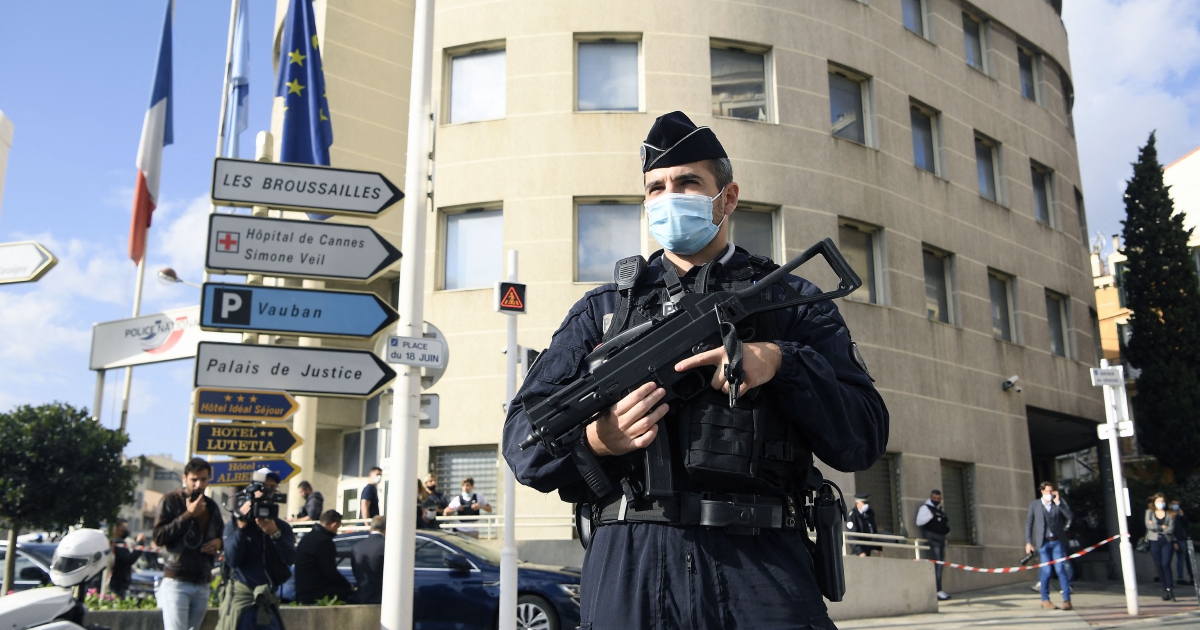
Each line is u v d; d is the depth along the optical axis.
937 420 18.55
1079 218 25.77
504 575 8.17
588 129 16.89
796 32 18.20
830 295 2.07
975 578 18.25
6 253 7.79
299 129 14.34
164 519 6.89
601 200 16.83
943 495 18.58
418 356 6.79
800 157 17.67
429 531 9.83
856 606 13.08
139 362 11.23
